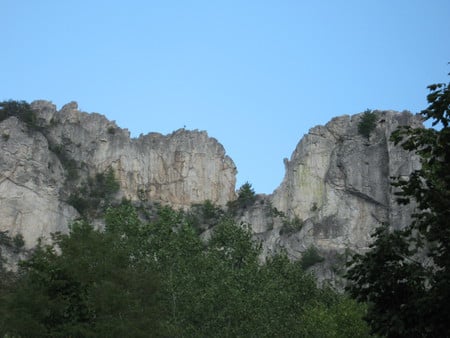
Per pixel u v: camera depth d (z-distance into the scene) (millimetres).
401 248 32281
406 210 172500
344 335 84000
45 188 183625
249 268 89250
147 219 196875
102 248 60938
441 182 34188
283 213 196125
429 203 32406
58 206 183375
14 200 179250
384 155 185000
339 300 100812
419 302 29891
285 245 178750
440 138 32344
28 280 56812
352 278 32656
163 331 60656
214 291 80188
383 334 31281
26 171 183750
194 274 85062
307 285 103625
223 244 100125
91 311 55125
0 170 181250
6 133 188375
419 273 31094
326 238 178500
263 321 80500
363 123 192875
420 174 33312
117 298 55719
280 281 94000
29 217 178500
